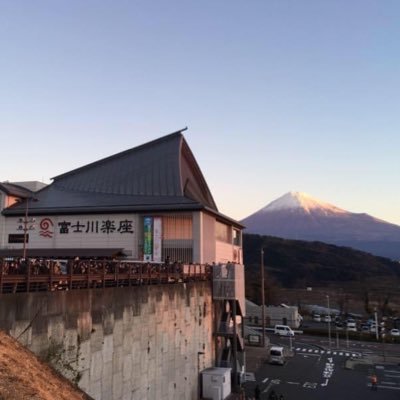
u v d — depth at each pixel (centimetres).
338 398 4353
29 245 5209
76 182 6238
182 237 4928
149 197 5447
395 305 13875
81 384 1931
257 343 7206
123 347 2352
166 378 2966
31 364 1498
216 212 5416
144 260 4888
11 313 1546
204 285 4078
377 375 5459
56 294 1797
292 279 19012
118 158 6372
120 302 2342
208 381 3734
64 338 1830
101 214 5109
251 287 13388
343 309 13412
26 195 5588
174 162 5950
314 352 7138
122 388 2319
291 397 4366
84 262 2069
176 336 3209
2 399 1126
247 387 4709
